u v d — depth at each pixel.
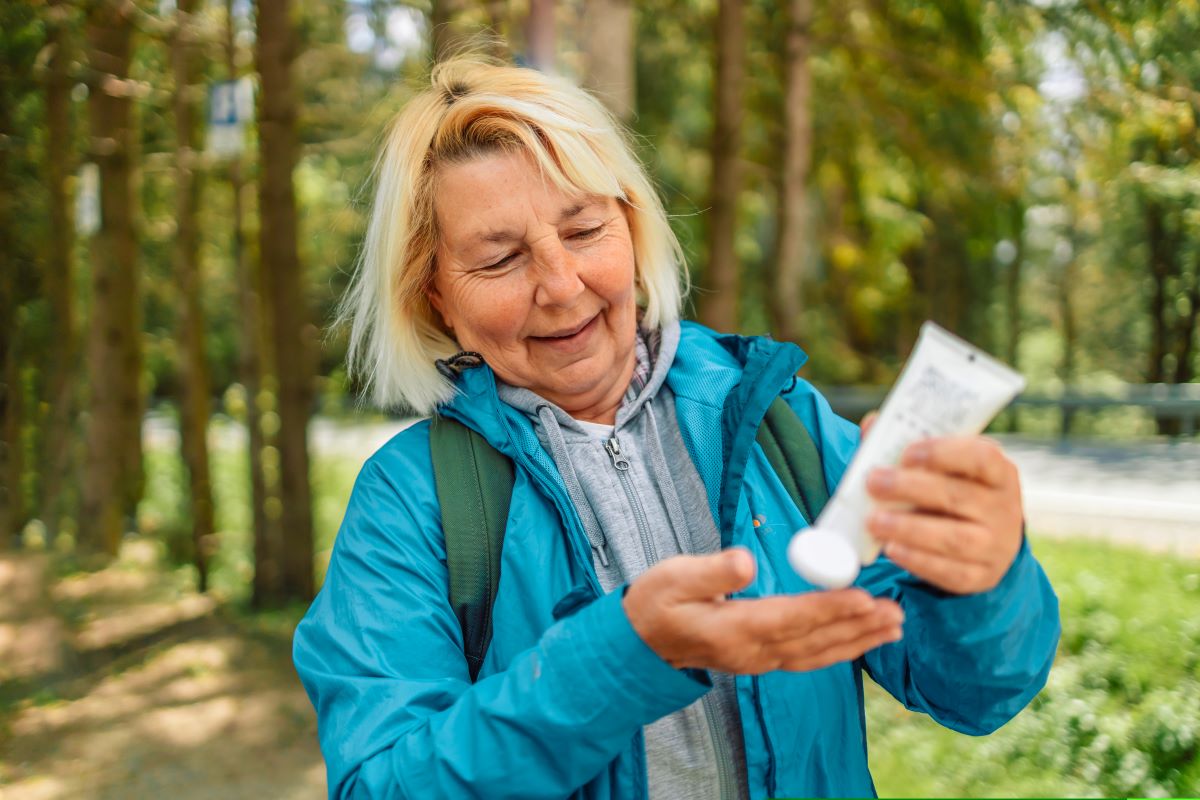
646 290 1.24
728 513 1.06
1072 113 5.52
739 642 0.75
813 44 7.40
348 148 6.68
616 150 1.15
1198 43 4.43
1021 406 11.74
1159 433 10.65
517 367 1.11
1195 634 3.91
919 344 0.79
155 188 9.37
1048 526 6.64
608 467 1.13
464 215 1.06
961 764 3.59
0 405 9.22
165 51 7.38
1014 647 0.87
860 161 8.49
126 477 9.15
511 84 1.11
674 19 8.12
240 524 9.74
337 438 14.20
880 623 0.75
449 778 0.87
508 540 1.07
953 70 6.63
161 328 14.40
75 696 4.86
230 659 5.43
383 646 1.01
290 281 6.41
